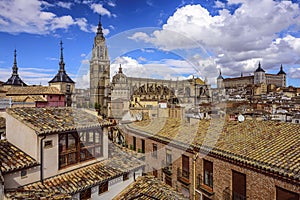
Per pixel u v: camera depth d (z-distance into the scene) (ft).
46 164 22.97
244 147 28.02
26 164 21.33
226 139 31.58
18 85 145.18
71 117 28.04
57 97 89.81
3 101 56.70
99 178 24.50
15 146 24.30
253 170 24.11
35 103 72.43
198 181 30.83
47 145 23.18
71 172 24.81
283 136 28.68
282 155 23.61
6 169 19.92
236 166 26.09
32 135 22.82
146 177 28.96
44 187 22.00
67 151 24.94
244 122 37.88
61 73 137.18
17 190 20.31
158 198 24.71
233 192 26.40
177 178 32.50
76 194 22.82
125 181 27.40
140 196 25.03
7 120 25.31
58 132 23.66
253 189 24.11
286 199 20.85
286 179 20.62
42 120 25.27
